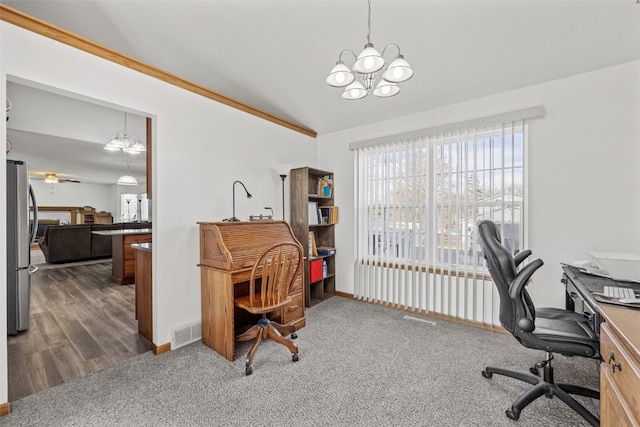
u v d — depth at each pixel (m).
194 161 2.55
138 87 2.17
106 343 2.43
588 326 1.63
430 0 1.74
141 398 1.71
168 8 1.88
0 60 1.57
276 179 3.41
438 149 3.03
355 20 1.93
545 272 2.49
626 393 0.83
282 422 1.51
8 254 2.53
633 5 1.68
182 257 2.45
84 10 1.90
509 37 2.01
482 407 1.62
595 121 2.29
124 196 10.91
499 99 2.71
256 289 2.83
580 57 2.15
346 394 1.75
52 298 3.66
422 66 2.37
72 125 3.62
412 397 1.71
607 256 1.87
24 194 2.60
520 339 1.57
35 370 2.01
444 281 3.00
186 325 2.43
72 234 5.94
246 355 2.24
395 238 3.32
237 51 2.31
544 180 2.49
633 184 2.17
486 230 1.75
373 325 2.81
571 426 1.47
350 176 3.76
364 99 3.02
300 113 3.38
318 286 3.65
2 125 1.58
